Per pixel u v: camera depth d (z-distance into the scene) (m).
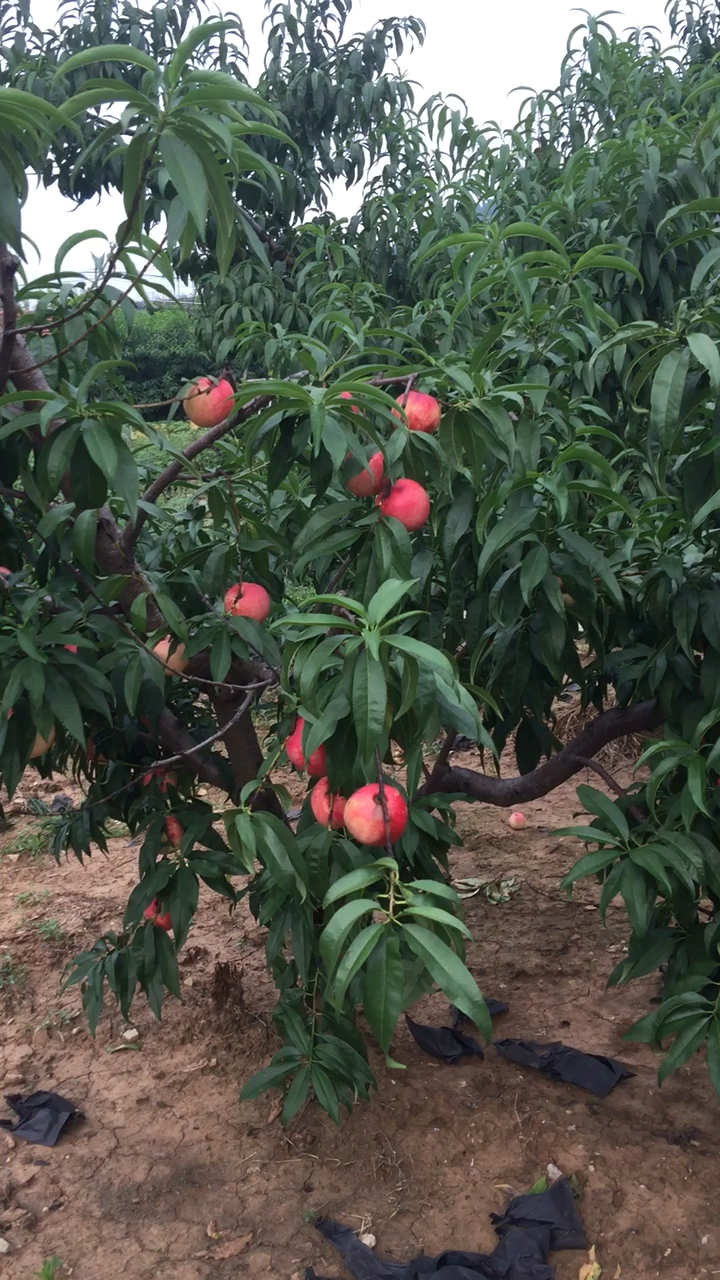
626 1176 2.16
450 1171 2.22
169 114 1.13
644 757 1.61
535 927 3.32
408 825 1.96
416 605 1.93
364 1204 2.14
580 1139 2.28
